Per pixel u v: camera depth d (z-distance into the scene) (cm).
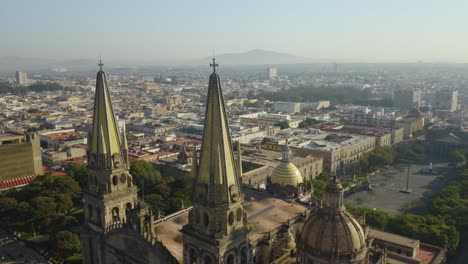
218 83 8106
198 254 8469
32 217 17725
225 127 8231
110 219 10850
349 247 7588
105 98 10544
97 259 11294
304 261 8050
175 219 11544
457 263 15262
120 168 10881
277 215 11694
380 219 15638
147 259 9394
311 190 14550
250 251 9131
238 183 8500
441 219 16650
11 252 16050
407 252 12875
